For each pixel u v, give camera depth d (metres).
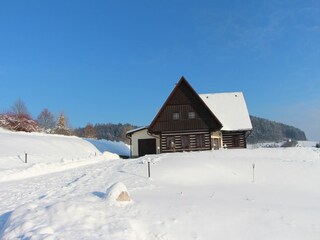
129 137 42.03
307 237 10.52
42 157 30.17
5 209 13.21
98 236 8.75
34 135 41.25
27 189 17.62
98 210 10.70
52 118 84.19
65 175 22.41
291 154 27.03
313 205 14.00
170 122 38.06
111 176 20.52
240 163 22.03
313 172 20.27
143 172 20.78
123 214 10.97
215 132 40.16
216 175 19.73
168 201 13.10
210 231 10.53
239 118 41.16
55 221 9.55
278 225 11.25
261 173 20.23
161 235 9.99
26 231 8.94
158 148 39.62
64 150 36.78
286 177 19.53
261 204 13.51
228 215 11.74
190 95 38.41
